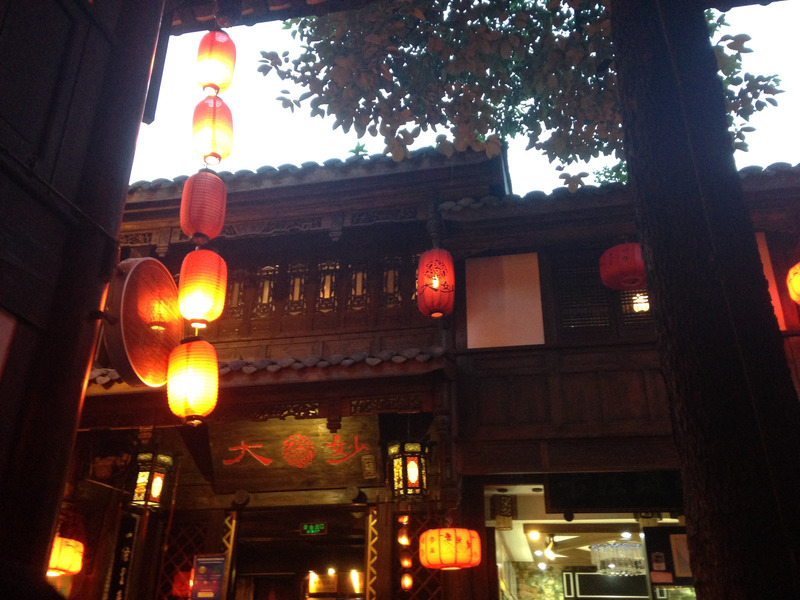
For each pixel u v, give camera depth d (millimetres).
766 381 3168
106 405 11141
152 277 5395
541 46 8383
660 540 11336
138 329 5137
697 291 3416
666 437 10156
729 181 3596
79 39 4473
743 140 7930
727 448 3092
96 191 4387
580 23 8219
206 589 11305
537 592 20250
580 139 8648
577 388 10695
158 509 11812
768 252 10797
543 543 16484
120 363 4973
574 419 10500
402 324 12086
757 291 3361
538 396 10766
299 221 12477
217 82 7020
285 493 11969
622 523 13391
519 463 10383
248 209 12539
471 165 11602
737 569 2885
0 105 3734
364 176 11930
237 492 12055
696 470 3182
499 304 11477
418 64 8375
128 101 4762
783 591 2785
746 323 3287
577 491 10555
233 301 12898
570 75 8430
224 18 7160
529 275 11570
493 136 8461
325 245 12922
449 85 8398
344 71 8109
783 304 10484
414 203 12016
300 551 16078
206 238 7551
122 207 4609
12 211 3742
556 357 10930
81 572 11633
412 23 8133
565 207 10812
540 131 8828
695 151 3668
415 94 8438
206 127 7043
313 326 12406
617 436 10273
